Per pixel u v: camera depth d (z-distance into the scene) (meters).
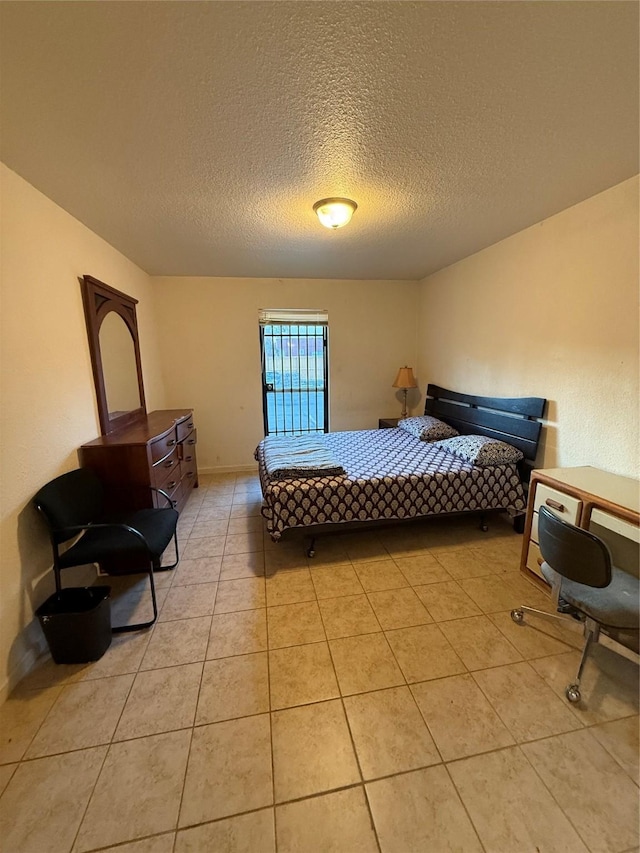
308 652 1.71
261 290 4.27
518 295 2.87
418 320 4.70
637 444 2.05
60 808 1.13
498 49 1.13
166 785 1.18
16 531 1.66
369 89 1.29
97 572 2.37
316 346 4.55
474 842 1.04
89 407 2.46
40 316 1.93
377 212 2.40
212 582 2.28
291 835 1.06
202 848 1.04
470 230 2.77
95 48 1.09
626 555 1.96
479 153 1.73
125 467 2.37
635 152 1.73
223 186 1.99
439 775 1.20
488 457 2.73
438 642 1.76
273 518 2.44
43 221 1.99
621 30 1.07
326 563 2.47
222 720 1.40
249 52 1.13
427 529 2.92
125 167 1.77
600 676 1.56
